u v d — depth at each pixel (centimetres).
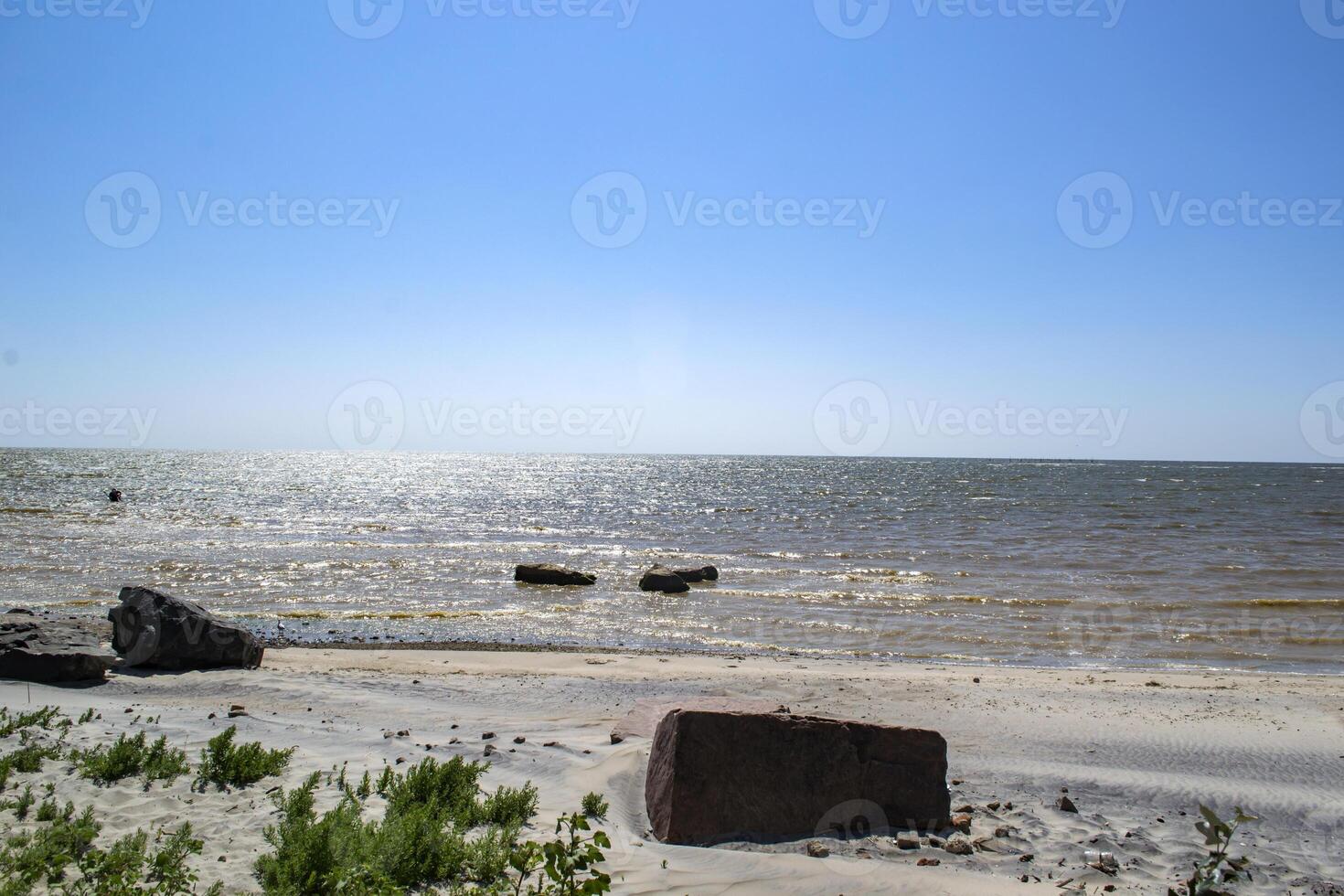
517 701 1238
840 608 2436
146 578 2733
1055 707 1270
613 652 1816
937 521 5397
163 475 10900
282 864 531
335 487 9125
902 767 727
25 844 548
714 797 691
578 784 791
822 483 10944
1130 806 816
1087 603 2495
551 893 514
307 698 1177
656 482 11194
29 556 3153
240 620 2134
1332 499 7825
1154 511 6216
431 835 585
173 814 634
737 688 1369
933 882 595
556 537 4416
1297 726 1166
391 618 2225
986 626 2191
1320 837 744
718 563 3400
